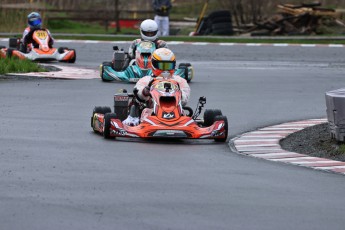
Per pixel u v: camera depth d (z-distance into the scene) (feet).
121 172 116.57
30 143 140.77
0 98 202.80
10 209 94.63
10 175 112.78
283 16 473.67
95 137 149.18
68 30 483.92
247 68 290.97
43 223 89.20
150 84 153.58
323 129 162.81
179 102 148.46
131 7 559.38
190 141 149.28
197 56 336.49
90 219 91.09
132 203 98.37
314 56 337.72
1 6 443.73
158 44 244.22
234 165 125.49
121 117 153.48
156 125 143.74
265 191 106.83
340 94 148.25
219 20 460.55
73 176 112.98
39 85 231.71
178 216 93.09
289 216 94.48
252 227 89.51
